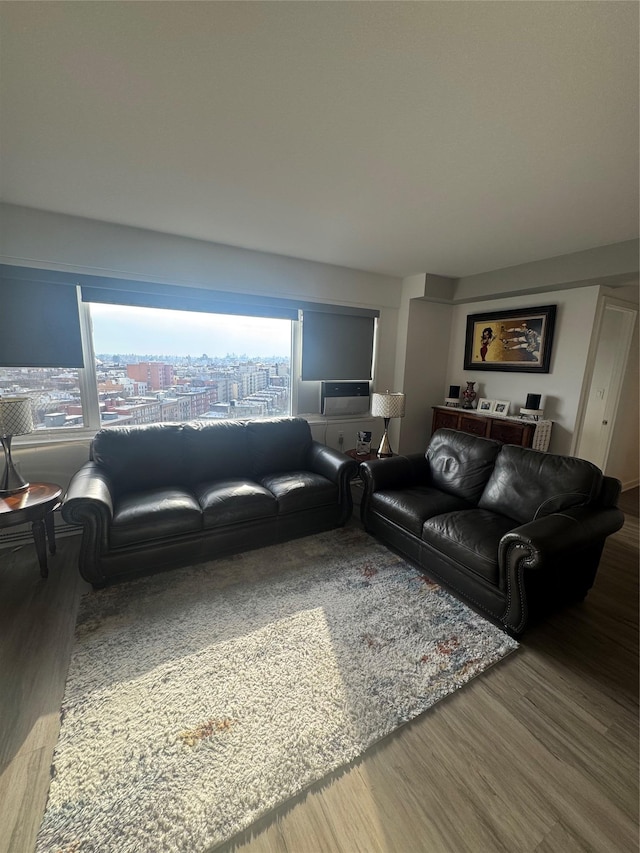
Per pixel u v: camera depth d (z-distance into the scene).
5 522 2.12
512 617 1.91
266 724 1.43
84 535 2.13
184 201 2.32
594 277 2.95
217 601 2.14
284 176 1.97
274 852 1.07
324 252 3.33
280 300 3.55
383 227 2.66
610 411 3.96
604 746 1.39
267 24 1.06
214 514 2.49
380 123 1.50
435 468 3.09
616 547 2.93
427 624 2.00
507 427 3.65
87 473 2.48
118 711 1.47
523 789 1.25
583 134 1.54
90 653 1.75
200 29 1.08
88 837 1.09
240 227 2.75
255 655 1.76
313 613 2.06
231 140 1.65
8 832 1.10
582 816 1.17
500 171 1.86
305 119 1.49
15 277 2.52
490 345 4.14
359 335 4.16
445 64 1.18
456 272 3.86
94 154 1.79
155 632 1.89
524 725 1.47
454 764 1.32
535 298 3.75
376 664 1.73
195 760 1.30
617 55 1.12
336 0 0.98
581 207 2.22
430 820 1.15
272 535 2.78
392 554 2.71
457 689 1.62
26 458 2.71
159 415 3.35
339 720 1.46
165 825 1.12
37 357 2.68
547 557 1.76
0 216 2.42
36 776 1.24
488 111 1.41
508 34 1.07
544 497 2.29
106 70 1.24
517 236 2.74
